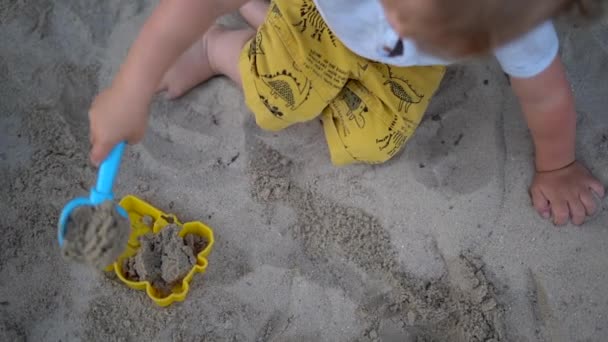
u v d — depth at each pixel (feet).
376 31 4.40
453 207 5.48
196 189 5.55
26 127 5.65
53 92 5.78
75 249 3.95
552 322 5.20
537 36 4.40
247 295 5.24
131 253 5.19
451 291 5.31
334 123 5.36
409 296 5.27
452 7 3.20
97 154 4.34
